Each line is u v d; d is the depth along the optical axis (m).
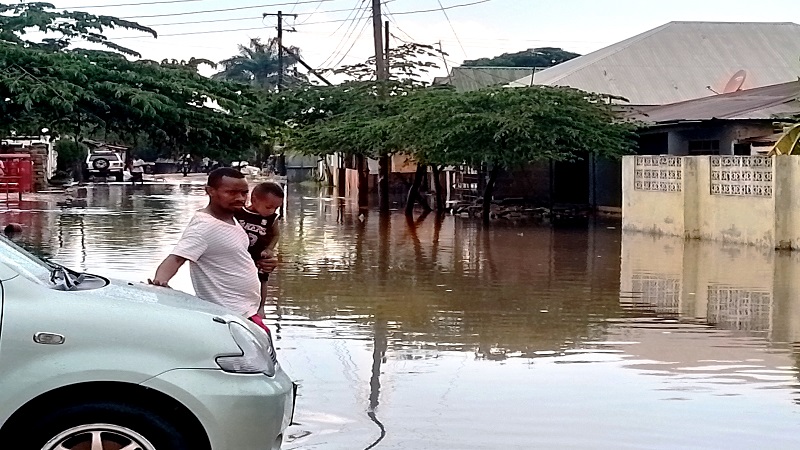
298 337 9.55
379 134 24.89
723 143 24.19
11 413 4.41
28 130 10.93
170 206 28.61
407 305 11.55
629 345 9.30
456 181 31.16
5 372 4.41
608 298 12.19
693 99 33.44
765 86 33.31
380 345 9.20
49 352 4.46
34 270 5.05
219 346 4.69
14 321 4.45
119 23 12.30
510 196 28.86
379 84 29.17
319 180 52.31
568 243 18.97
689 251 17.30
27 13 11.77
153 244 17.42
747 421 6.80
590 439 6.37
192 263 6.19
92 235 19.05
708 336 9.77
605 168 27.83
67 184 40.50
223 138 11.45
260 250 7.00
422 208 29.61
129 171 50.50
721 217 18.61
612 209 27.27
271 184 6.96
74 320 4.52
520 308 11.42
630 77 36.00
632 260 16.11
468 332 9.91
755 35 38.25
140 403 4.56
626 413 6.95
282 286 12.99
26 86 9.66
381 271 14.66
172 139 11.20
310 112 29.80
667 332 9.99
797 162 16.75
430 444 6.23
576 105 24.09
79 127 10.88
